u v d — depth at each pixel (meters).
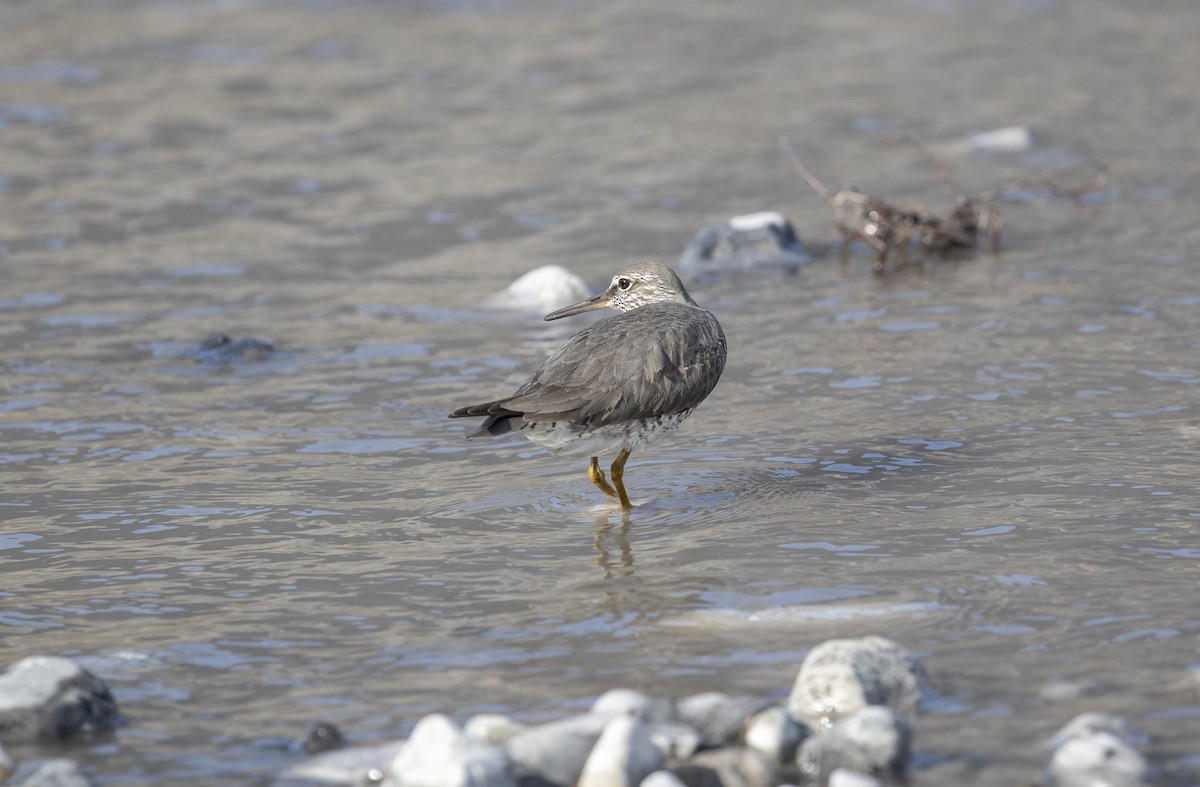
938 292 17.36
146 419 13.64
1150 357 14.38
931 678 8.15
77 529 11.01
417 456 12.59
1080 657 8.36
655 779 6.82
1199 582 9.34
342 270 18.95
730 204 21.86
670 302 12.09
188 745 7.73
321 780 7.30
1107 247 18.89
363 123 26.72
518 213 21.47
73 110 27.47
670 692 8.17
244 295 17.91
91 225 20.88
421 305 17.45
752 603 9.34
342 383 14.69
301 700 8.23
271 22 35.50
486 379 14.76
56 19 35.22
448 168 23.89
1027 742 7.42
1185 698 7.81
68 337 16.27
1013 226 20.30
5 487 11.90
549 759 7.22
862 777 6.88
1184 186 21.66
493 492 11.69
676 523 10.85
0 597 9.78
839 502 11.09
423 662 8.69
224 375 14.98
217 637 9.11
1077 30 34.31
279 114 27.38
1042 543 10.10
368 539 10.73
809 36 33.97
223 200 22.17
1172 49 31.91
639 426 10.99
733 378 14.43
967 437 12.43
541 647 8.84
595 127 26.38
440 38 33.97
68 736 7.83
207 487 11.88
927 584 9.50
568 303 17.38
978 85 29.02
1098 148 24.09
